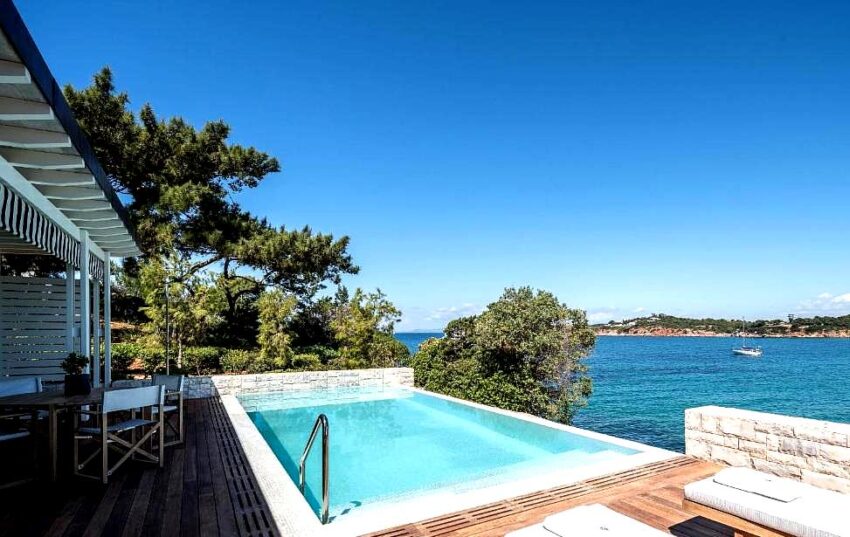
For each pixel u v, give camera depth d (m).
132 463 5.69
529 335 13.05
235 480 5.06
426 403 12.71
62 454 6.03
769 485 3.60
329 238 20.19
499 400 12.71
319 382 13.52
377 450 8.56
